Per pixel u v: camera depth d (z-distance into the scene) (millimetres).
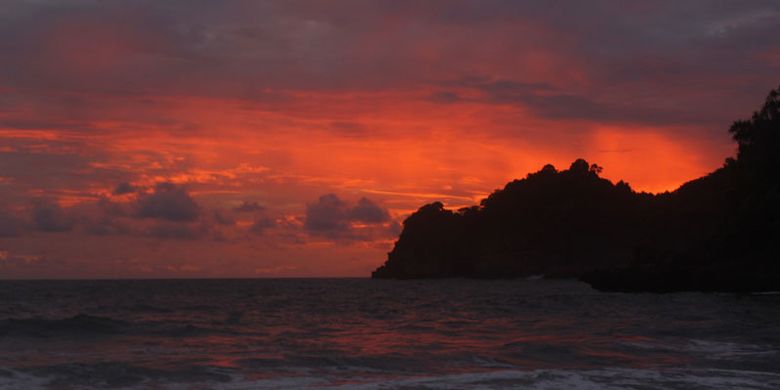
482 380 16062
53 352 22047
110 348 23047
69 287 122750
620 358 20297
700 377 16547
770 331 27547
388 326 32531
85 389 15242
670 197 188625
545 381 15945
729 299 59469
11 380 15836
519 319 37406
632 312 42625
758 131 89000
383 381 16172
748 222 80312
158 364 18297
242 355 20672
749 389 15070
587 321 35062
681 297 65438
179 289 114438
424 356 20328
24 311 45938
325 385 15703
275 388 15328
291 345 23797
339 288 132875
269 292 100125
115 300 66000
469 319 37906
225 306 53469
